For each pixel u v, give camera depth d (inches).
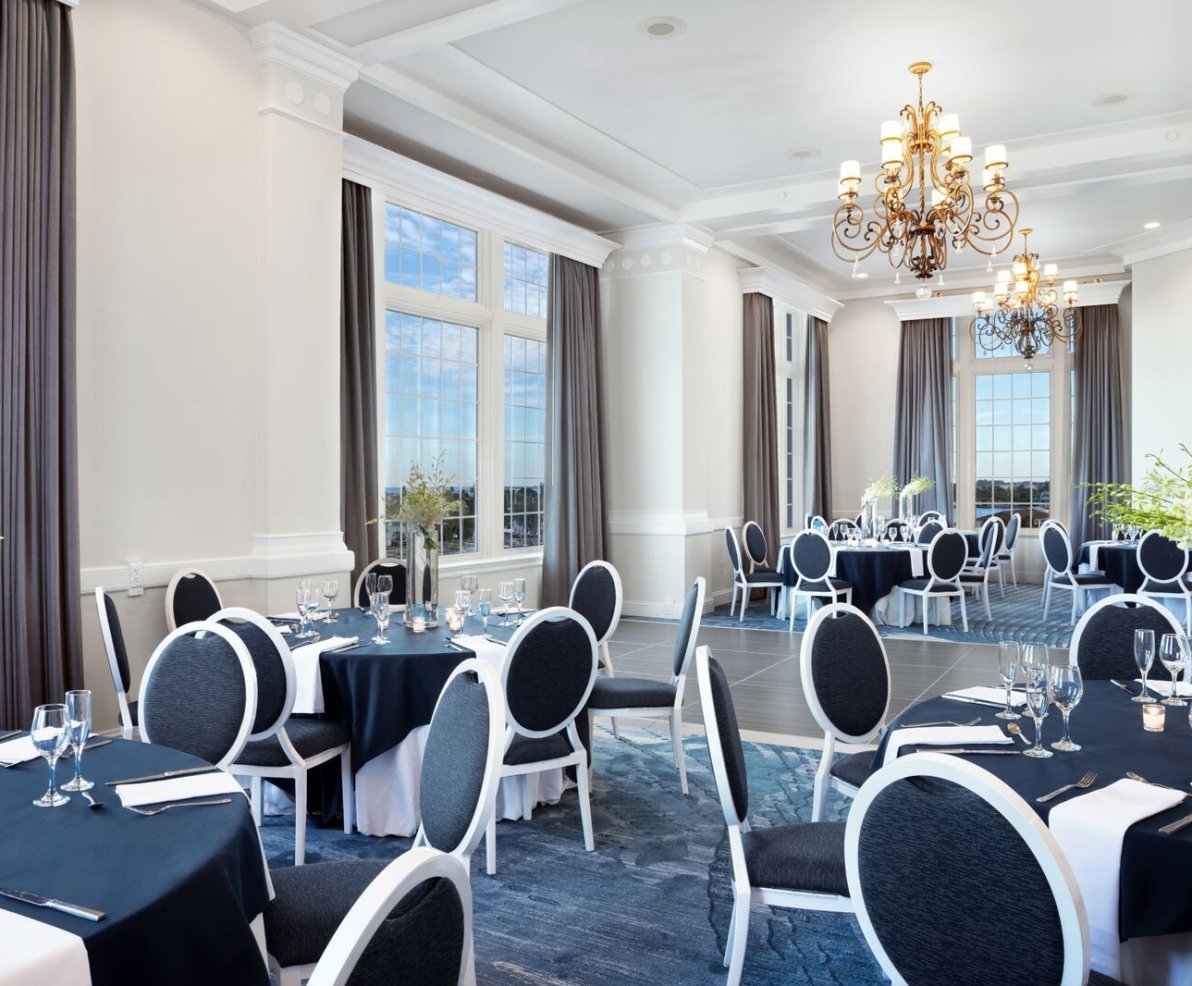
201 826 69.7
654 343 362.6
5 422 147.3
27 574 150.4
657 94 248.4
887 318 511.2
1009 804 55.7
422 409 283.9
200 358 184.2
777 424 442.3
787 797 161.9
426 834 84.4
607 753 190.7
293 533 199.0
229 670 112.3
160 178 177.0
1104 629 139.3
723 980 102.0
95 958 52.0
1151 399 404.5
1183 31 215.2
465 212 290.0
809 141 284.0
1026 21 210.2
